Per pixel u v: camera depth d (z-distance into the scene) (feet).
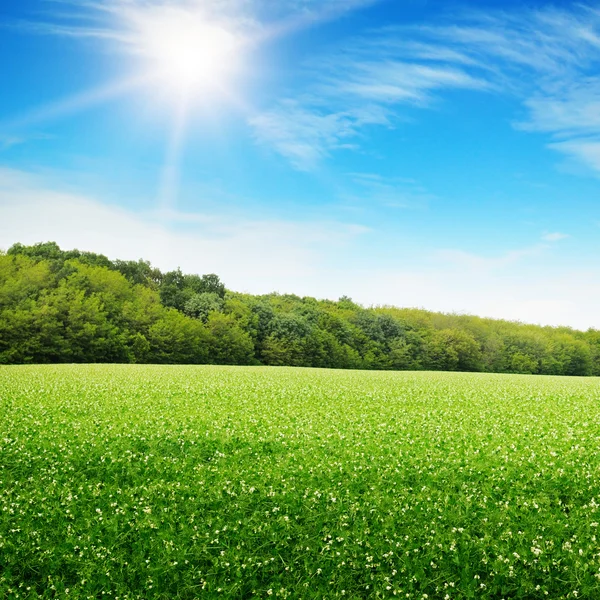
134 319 255.50
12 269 245.45
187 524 36.81
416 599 29.89
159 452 52.19
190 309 295.69
